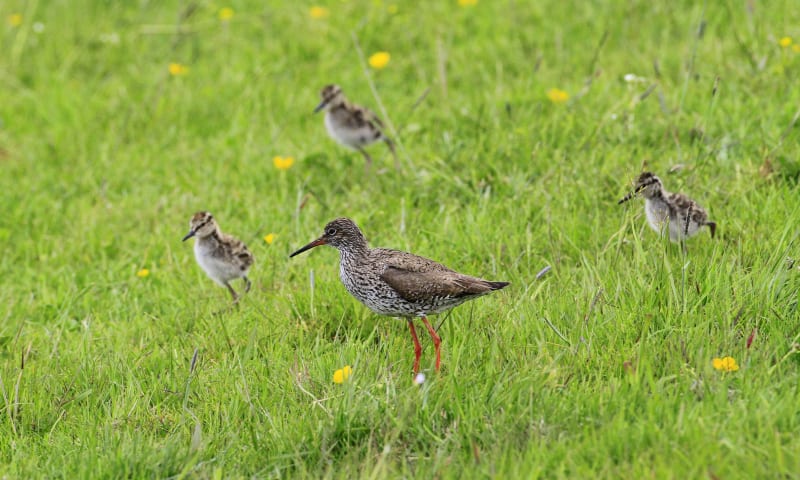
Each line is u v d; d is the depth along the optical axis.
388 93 19.17
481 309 11.67
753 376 9.48
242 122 18.91
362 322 11.95
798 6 18.70
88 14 23.91
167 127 19.30
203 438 9.91
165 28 22.80
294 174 16.66
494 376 10.12
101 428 10.38
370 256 11.32
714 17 19.03
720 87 16.45
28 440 10.52
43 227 16.16
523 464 8.52
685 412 9.02
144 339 12.58
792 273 10.85
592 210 13.59
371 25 21.33
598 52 18.86
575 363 10.16
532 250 12.84
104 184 16.80
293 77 20.39
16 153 19.12
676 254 12.02
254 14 22.70
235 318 12.66
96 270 14.83
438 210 14.68
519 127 16.20
